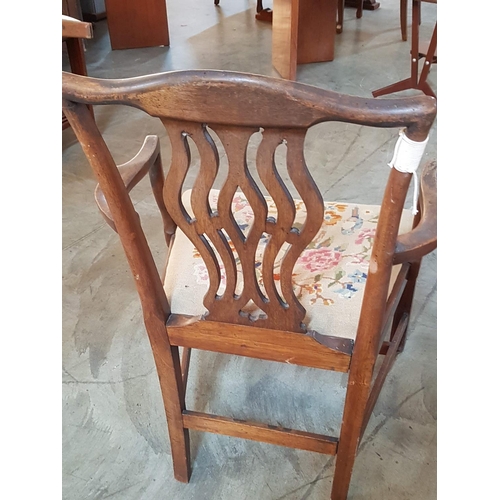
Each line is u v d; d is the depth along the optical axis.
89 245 1.69
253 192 0.60
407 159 0.52
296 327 0.75
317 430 1.15
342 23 3.41
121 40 3.27
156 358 0.86
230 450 1.12
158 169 0.94
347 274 0.83
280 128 0.52
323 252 0.88
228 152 0.56
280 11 2.68
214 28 3.64
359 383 0.79
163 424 1.17
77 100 0.53
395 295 0.85
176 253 0.89
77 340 1.37
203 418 0.93
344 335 0.77
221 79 0.49
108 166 0.60
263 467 1.08
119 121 2.42
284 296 0.71
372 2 3.87
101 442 1.14
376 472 1.07
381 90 2.56
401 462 1.08
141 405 1.21
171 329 0.81
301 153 0.54
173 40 3.43
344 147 2.19
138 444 1.13
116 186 0.62
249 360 1.31
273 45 2.91
